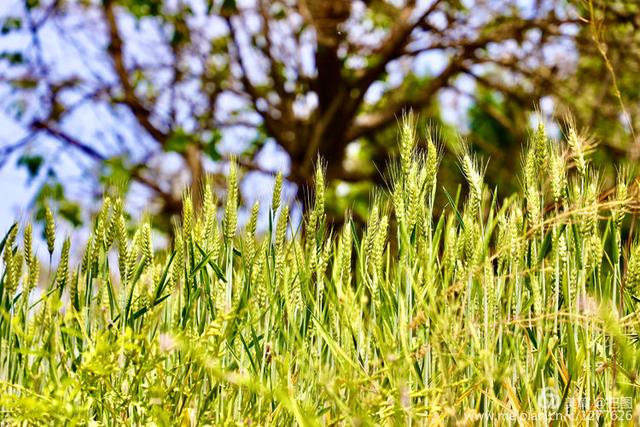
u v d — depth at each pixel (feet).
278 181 6.08
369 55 22.09
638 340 5.82
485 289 5.63
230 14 20.42
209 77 22.85
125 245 5.97
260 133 23.32
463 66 22.25
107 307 6.01
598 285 5.85
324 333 5.57
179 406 5.71
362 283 5.94
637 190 5.90
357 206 20.61
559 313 5.51
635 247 6.02
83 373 5.44
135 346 5.41
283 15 20.94
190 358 5.58
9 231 5.93
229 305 5.95
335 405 5.62
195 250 6.13
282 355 5.95
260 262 6.00
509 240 5.72
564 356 5.94
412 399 5.60
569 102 18.40
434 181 5.94
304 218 6.11
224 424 5.51
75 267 5.97
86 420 5.53
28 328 5.90
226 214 6.09
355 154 25.41
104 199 6.07
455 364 5.71
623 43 17.62
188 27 22.33
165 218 20.54
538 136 5.91
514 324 5.72
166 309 6.03
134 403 5.49
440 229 5.72
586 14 17.30
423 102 22.85
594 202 5.75
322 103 22.15
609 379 5.76
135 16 21.93
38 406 5.29
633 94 18.25
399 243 5.88
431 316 5.50
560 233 5.78
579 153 5.90
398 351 5.68
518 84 21.80
